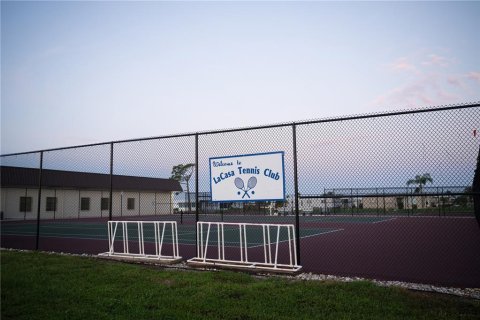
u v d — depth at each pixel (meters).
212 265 8.59
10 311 5.39
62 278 7.51
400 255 10.57
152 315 5.14
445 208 30.92
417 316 4.93
